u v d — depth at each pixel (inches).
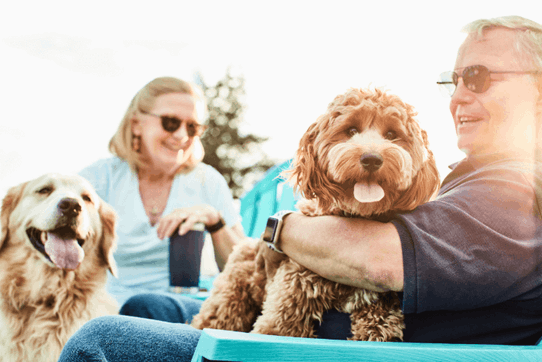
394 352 33.0
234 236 101.7
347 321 47.6
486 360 34.6
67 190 85.3
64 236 82.7
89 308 86.0
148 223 103.4
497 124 48.7
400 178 47.3
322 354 32.2
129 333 38.0
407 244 38.9
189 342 38.8
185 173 112.0
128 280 101.3
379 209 48.6
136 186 107.0
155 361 37.4
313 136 55.5
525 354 35.7
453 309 39.5
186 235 93.7
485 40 49.4
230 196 116.7
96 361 36.0
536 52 47.6
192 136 109.3
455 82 51.7
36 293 82.4
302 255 44.3
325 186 51.8
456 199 43.1
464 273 38.1
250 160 854.5
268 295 52.3
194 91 112.4
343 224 42.7
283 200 102.7
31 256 83.7
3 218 85.4
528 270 39.9
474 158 50.1
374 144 48.1
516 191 42.7
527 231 41.1
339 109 53.3
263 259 59.7
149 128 105.8
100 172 108.6
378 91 54.2
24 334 81.3
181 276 92.7
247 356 31.5
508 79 47.8
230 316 60.3
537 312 42.3
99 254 89.5
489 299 39.2
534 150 47.4
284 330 48.3
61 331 82.1
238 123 868.0
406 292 37.9
